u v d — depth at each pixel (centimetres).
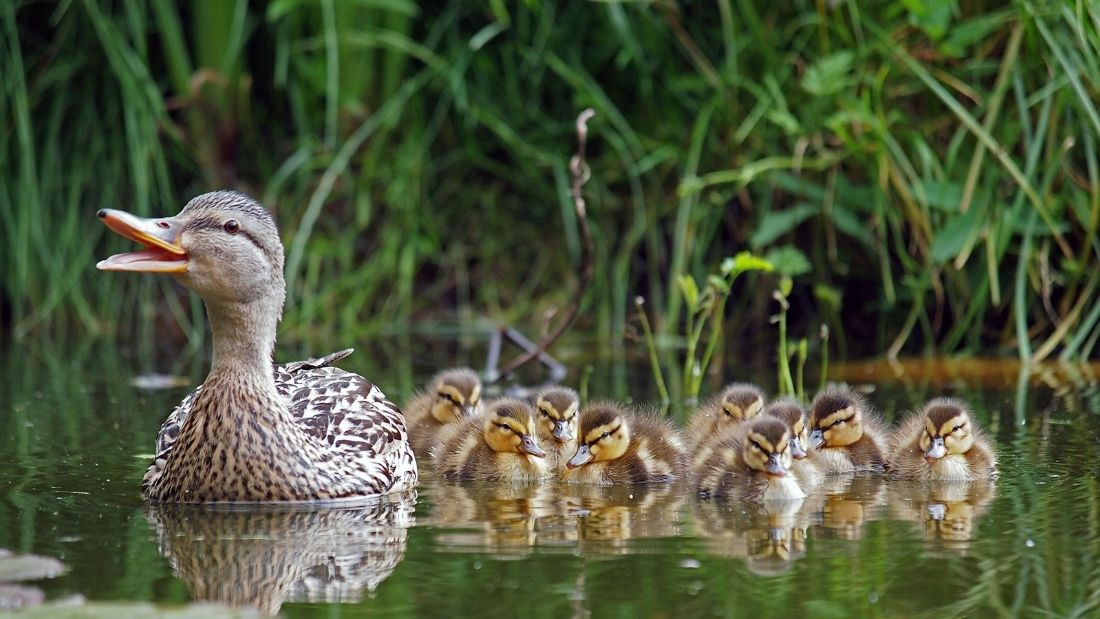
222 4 1822
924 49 1579
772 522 853
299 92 1878
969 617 652
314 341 1742
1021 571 725
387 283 1864
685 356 1591
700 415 1170
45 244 1844
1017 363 1472
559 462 1084
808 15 1688
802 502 926
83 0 1858
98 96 1891
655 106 1828
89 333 1848
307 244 1847
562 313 1811
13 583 705
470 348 1681
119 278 1870
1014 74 1490
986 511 870
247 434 912
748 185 1712
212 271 916
